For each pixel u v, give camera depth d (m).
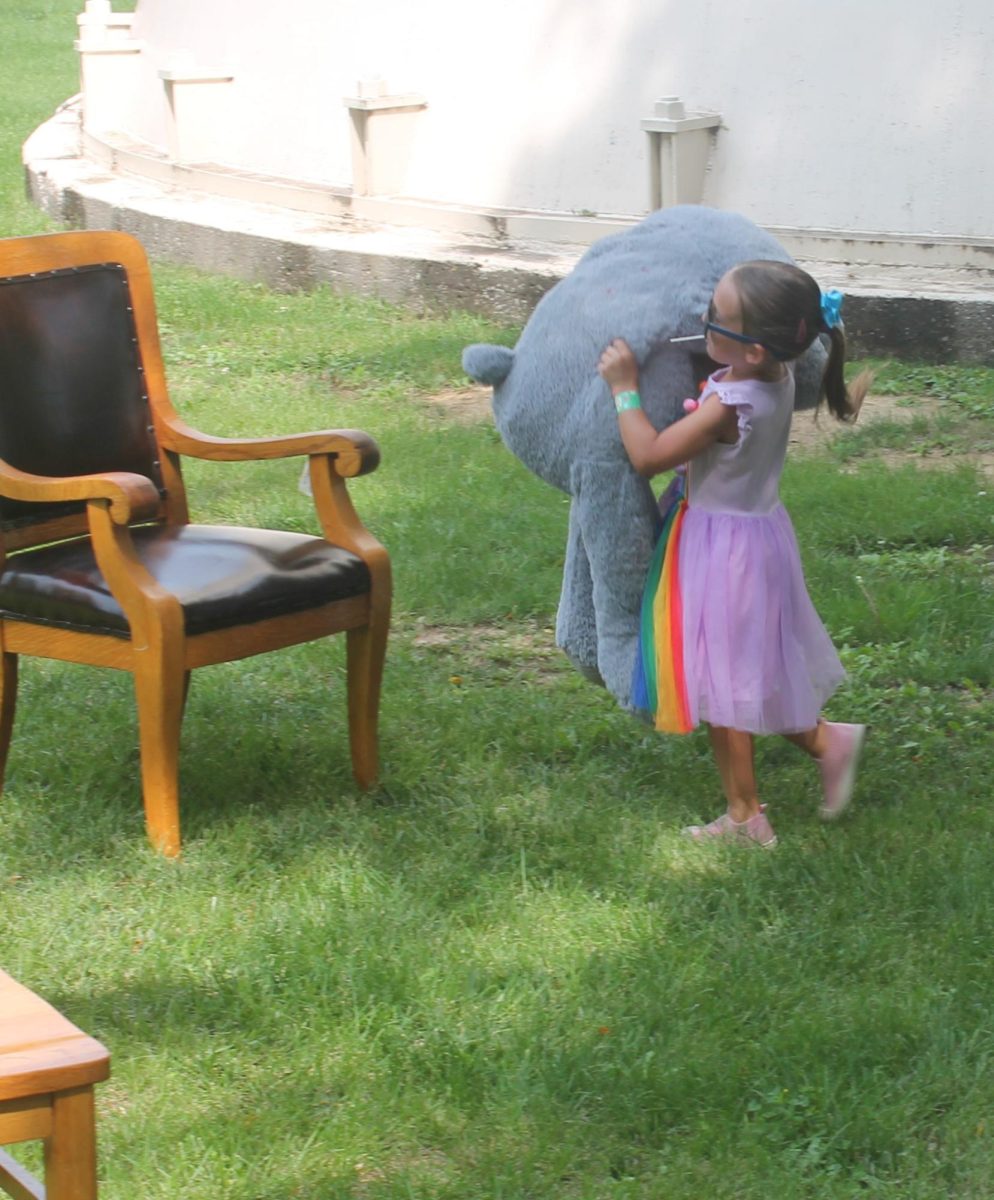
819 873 4.12
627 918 3.94
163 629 4.10
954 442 7.81
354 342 9.61
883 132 9.52
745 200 9.90
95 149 14.00
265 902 4.04
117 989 3.68
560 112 10.45
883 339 9.03
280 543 4.52
